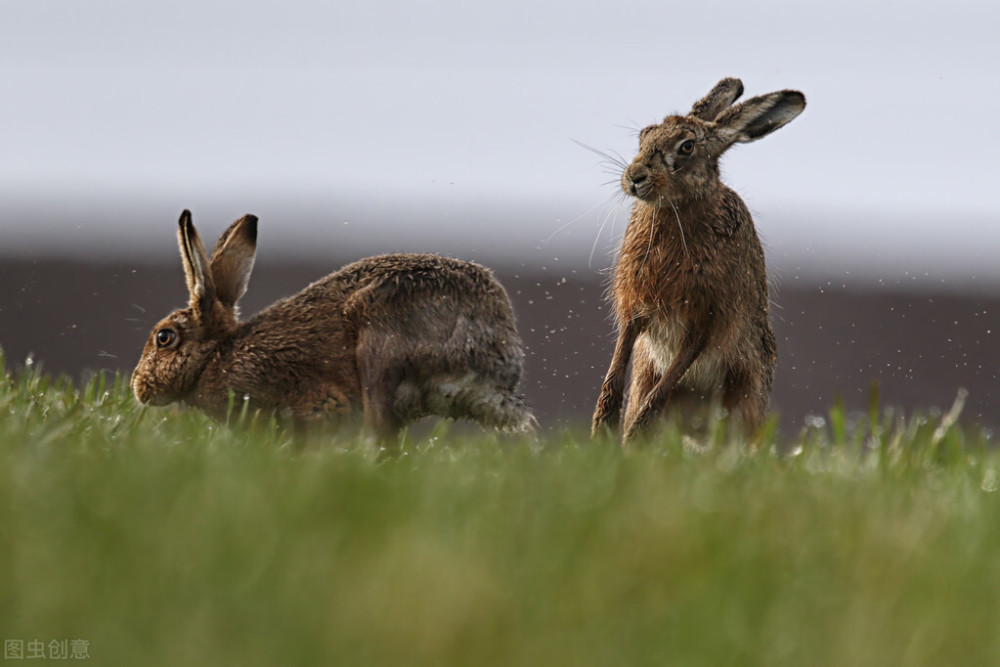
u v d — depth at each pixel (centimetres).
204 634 710
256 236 1667
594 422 1755
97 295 4794
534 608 785
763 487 1167
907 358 4112
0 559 801
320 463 1143
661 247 1723
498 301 1576
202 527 882
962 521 1088
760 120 1764
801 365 4075
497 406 1562
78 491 948
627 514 1006
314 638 715
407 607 768
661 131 1730
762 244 1845
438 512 974
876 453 1495
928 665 746
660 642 744
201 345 1566
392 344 1526
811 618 800
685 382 1773
